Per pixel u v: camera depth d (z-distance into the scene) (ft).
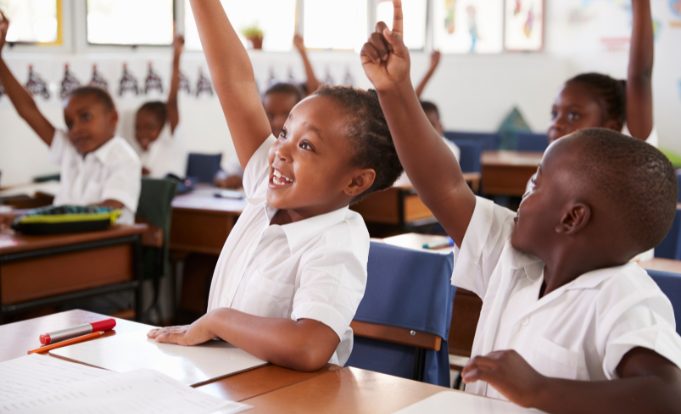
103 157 10.33
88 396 3.17
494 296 3.87
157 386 3.30
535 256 3.72
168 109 14.34
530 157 17.85
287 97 11.08
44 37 14.35
